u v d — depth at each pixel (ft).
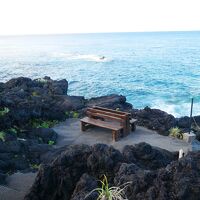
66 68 184.65
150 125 50.44
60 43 499.51
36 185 27.20
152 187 21.90
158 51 305.73
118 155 28.68
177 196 20.74
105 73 164.96
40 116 51.90
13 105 48.91
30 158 39.32
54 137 45.47
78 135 47.11
